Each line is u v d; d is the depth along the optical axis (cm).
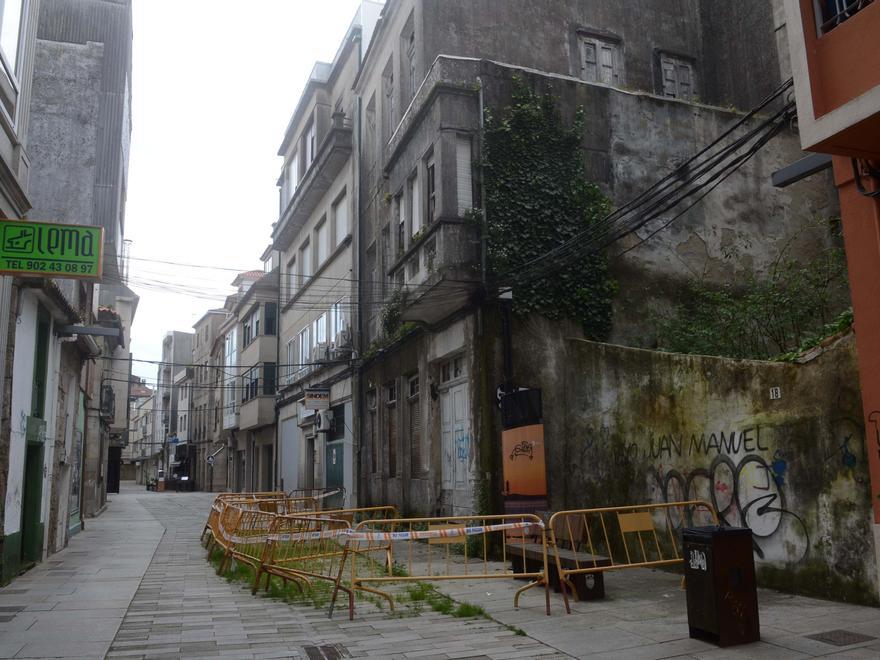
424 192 1473
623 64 1742
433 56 1541
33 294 1177
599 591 834
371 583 973
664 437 1040
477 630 709
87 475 2586
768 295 1221
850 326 764
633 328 1394
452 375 1498
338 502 2320
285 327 3316
